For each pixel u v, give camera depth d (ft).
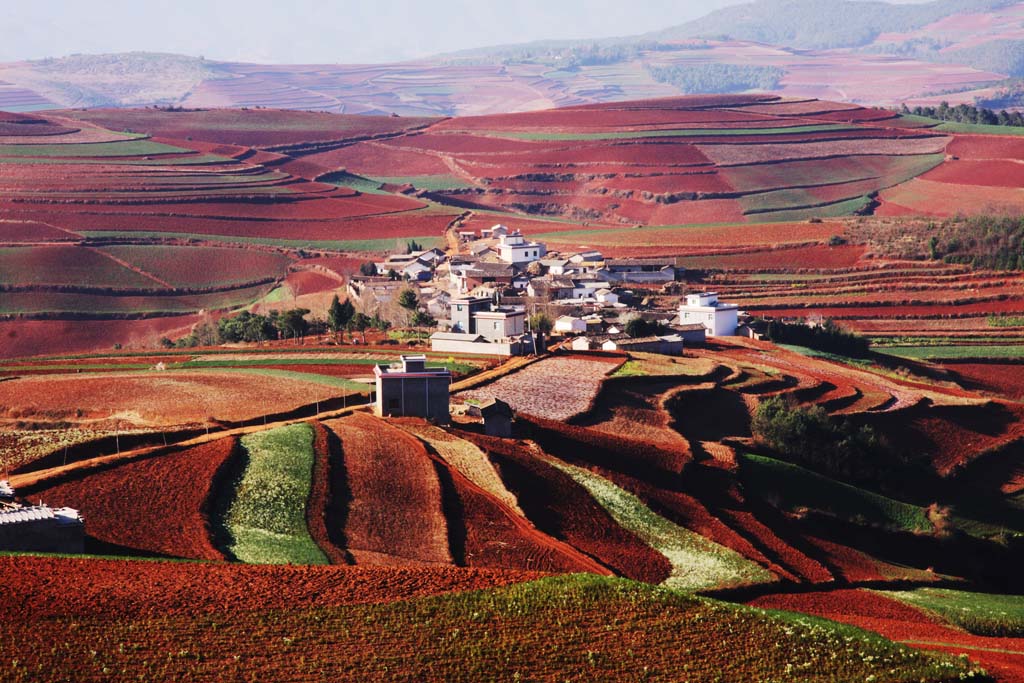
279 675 296.92
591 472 555.69
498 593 354.74
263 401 645.51
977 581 572.92
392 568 376.27
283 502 450.71
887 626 420.36
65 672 289.12
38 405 635.25
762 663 319.27
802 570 499.92
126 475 464.65
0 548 371.15
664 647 326.03
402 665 306.96
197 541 399.85
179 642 309.83
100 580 345.31
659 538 492.54
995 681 323.98
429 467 508.12
